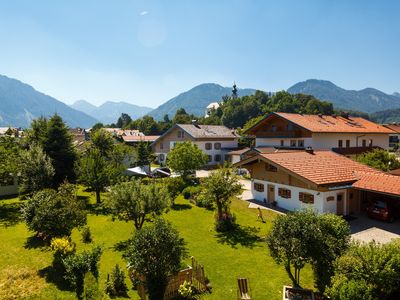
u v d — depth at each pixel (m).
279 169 27.52
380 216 23.06
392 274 9.98
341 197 24.64
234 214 24.28
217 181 22.31
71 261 13.86
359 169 26.83
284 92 143.00
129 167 46.84
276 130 46.84
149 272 12.42
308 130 39.94
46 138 35.75
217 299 12.98
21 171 29.12
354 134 45.88
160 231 13.05
